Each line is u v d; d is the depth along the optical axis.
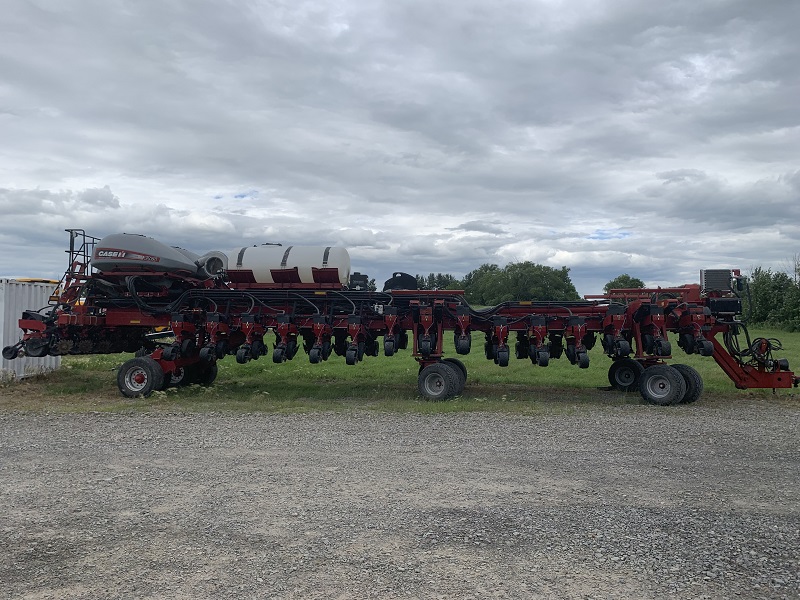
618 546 4.93
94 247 14.34
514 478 6.80
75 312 14.45
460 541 5.04
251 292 13.97
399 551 4.85
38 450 8.15
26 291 16.97
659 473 6.99
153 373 13.67
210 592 4.20
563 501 6.03
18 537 5.14
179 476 6.91
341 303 14.14
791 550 4.86
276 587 4.27
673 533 5.20
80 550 4.88
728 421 10.32
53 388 15.08
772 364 13.43
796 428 9.64
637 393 14.34
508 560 4.69
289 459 7.68
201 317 14.38
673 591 4.21
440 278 23.39
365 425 10.01
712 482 6.64
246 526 5.37
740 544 4.97
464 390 14.79
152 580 4.37
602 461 7.54
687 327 13.12
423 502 6.00
